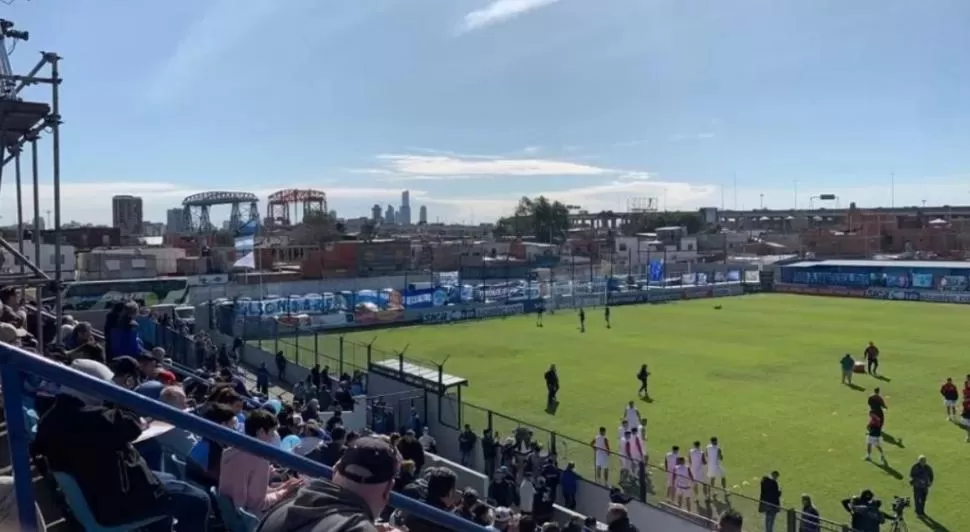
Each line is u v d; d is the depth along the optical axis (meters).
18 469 2.98
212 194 157.88
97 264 76.12
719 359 46.44
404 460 9.01
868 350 41.88
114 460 4.19
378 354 47.00
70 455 4.09
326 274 91.19
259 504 5.29
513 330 61.47
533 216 192.88
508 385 39.09
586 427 30.70
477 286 74.12
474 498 10.22
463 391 37.72
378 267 96.06
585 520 17.11
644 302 84.06
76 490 4.11
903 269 86.62
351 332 60.56
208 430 3.40
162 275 78.88
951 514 21.09
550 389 34.84
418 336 58.00
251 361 41.47
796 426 30.55
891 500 22.19
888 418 31.61
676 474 20.50
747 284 96.12
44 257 54.53
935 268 83.94
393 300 67.19
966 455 26.47
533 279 90.12
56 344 12.02
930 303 82.25
